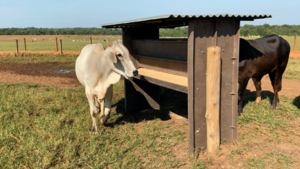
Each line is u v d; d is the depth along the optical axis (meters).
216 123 3.74
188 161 3.63
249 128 4.75
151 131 4.70
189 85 3.60
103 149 3.91
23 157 3.57
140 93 6.06
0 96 6.32
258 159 3.60
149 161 3.62
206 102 3.73
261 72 5.68
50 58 15.94
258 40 5.63
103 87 4.38
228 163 3.55
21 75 9.95
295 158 3.64
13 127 4.41
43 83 8.60
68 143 3.95
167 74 4.79
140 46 5.56
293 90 7.44
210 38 3.65
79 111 5.54
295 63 12.44
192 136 3.73
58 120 4.83
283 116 5.34
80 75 4.92
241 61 5.09
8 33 127.19
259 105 6.05
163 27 5.92
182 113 5.90
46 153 3.61
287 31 80.69
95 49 4.42
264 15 3.64
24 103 5.82
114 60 3.96
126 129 4.77
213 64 3.53
